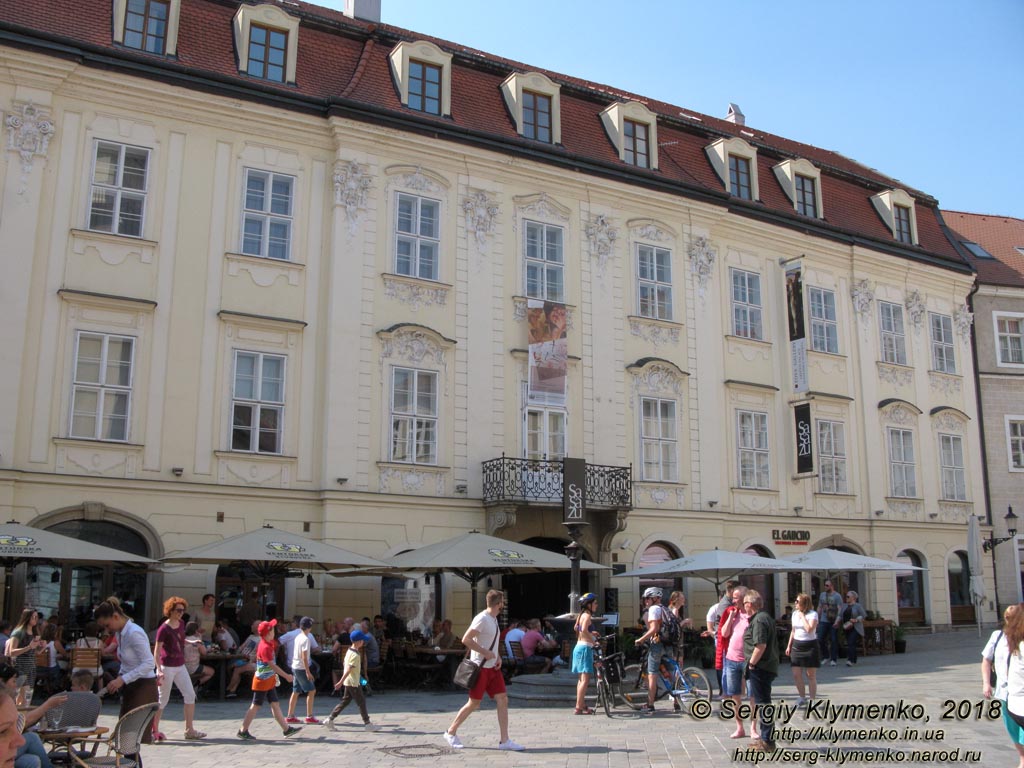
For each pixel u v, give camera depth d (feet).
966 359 110.93
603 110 91.04
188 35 72.28
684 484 86.53
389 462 72.84
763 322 95.40
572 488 59.93
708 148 97.14
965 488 107.45
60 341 64.28
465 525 75.56
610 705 47.52
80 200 66.33
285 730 41.06
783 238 98.43
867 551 98.22
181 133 70.54
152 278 67.82
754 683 36.09
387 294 75.25
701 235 92.12
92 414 64.85
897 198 109.29
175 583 65.31
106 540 64.39
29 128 65.00
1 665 28.12
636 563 82.79
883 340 104.42
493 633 37.96
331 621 67.67
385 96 78.07
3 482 60.64
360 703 42.98
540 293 82.53
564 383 80.43
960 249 115.55
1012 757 35.09
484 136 80.48
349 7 91.45
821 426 97.25
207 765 34.42
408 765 34.24
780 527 92.48
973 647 85.76
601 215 86.69
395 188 76.95
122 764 28.71
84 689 33.71
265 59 75.10
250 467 68.90
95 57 67.10
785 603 91.97
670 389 87.35
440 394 76.07
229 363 69.41
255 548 58.13
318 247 74.08
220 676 55.11
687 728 42.63
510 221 82.07
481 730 42.63
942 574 103.19
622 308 86.33
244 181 72.13
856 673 67.36
